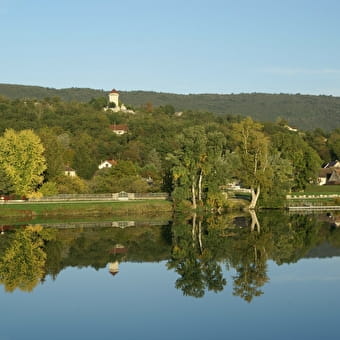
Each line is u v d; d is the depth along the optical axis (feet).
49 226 256.52
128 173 382.01
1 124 624.18
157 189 367.04
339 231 237.66
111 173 384.06
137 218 292.20
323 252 181.37
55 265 161.99
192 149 310.24
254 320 106.52
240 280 140.46
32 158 320.29
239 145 349.00
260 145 325.83
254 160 328.70
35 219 285.23
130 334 98.73
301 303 117.91
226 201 322.55
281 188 341.00
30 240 210.79
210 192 315.17
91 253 182.80
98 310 114.21
